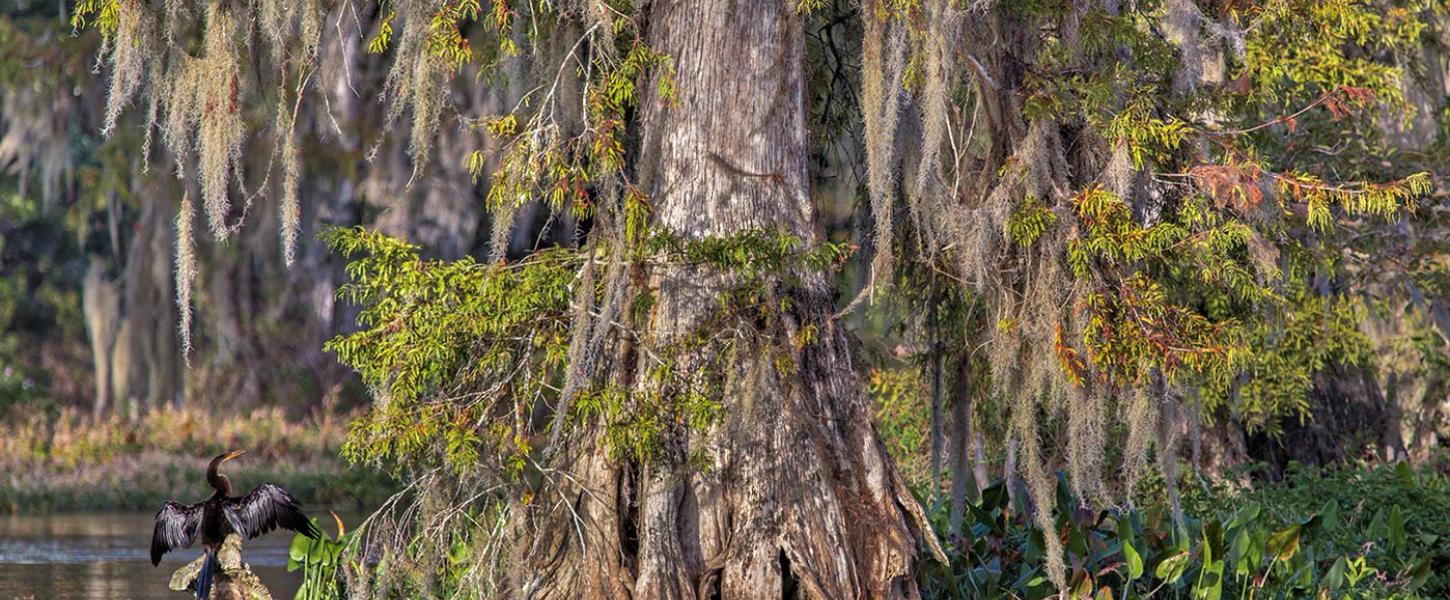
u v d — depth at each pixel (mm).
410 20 13570
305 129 39875
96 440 42344
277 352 49875
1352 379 23891
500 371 13008
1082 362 13562
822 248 12672
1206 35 15094
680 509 12750
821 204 15828
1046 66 14484
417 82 13438
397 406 12586
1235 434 21641
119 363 46906
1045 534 13828
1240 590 15148
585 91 12734
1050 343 13664
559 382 13406
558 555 12961
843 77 15711
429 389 13008
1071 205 13688
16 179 54844
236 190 41906
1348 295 21312
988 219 13719
